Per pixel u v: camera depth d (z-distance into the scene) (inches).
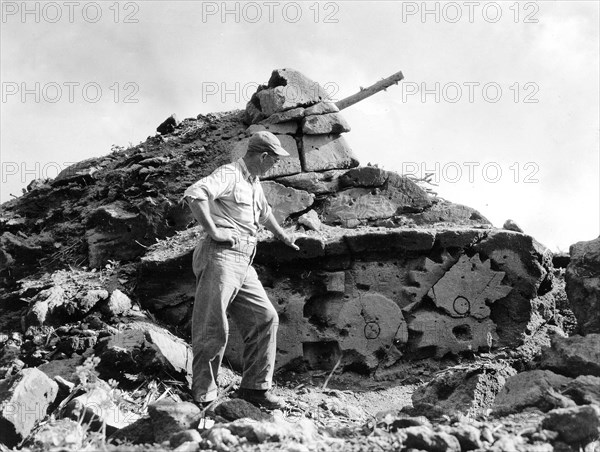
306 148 421.1
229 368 359.6
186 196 301.9
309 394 344.5
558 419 239.9
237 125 459.5
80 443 254.8
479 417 271.3
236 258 307.4
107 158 492.7
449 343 362.6
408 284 369.7
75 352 345.4
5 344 358.3
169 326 372.8
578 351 291.0
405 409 286.4
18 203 479.2
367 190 409.7
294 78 434.6
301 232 382.0
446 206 409.1
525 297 368.2
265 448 235.3
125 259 410.3
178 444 247.6
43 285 391.5
